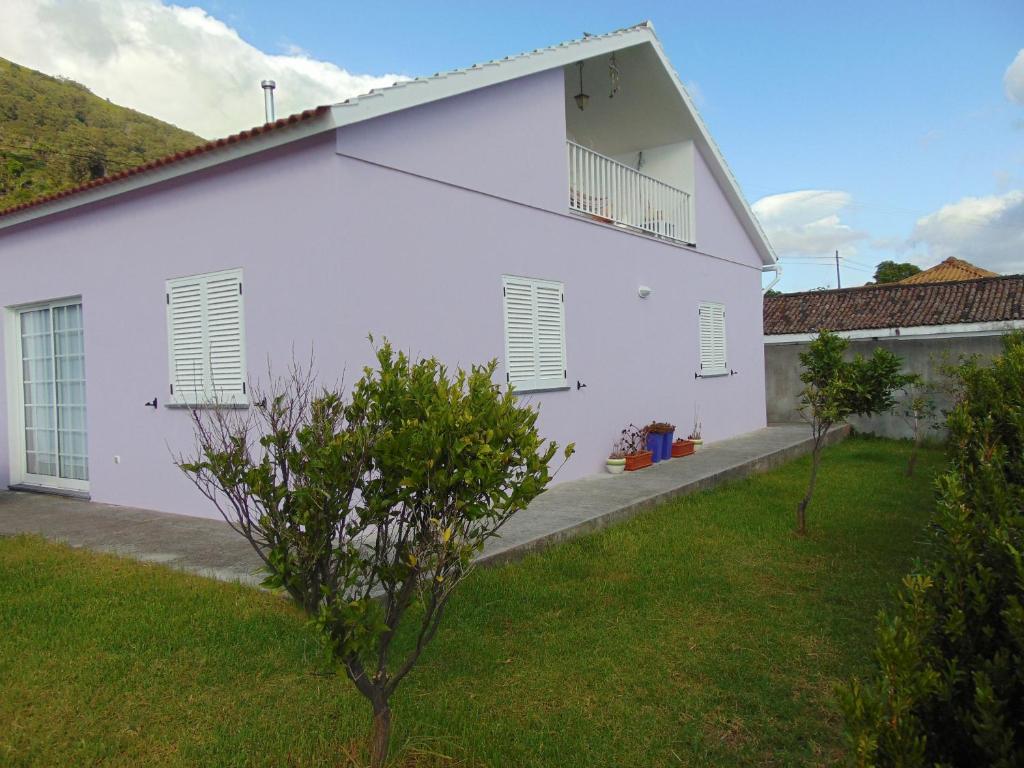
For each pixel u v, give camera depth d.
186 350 7.46
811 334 19.22
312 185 6.36
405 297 6.89
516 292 8.40
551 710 3.48
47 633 4.24
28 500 8.72
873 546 6.36
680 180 12.80
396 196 6.82
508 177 8.30
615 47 9.77
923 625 2.00
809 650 4.17
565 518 6.90
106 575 5.31
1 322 9.62
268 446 2.89
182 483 7.56
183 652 4.00
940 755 1.90
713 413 13.25
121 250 8.04
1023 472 3.18
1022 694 1.89
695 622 4.60
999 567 2.17
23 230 9.22
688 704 3.53
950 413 4.20
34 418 9.54
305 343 6.44
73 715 3.38
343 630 2.59
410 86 6.76
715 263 13.53
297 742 3.15
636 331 10.88
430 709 3.44
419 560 2.70
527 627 4.48
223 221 7.07
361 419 2.89
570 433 9.28
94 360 8.39
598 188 10.48
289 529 2.65
